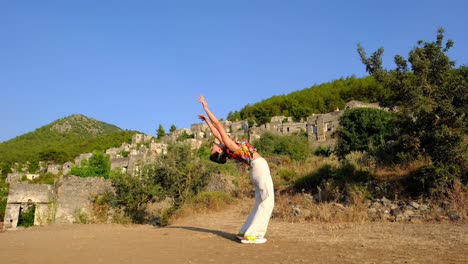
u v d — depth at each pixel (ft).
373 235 28.35
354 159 69.92
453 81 45.37
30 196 81.61
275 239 26.11
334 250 20.88
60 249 21.68
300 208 49.34
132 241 25.22
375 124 112.47
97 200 79.41
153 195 72.74
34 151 367.04
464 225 32.53
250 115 395.34
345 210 42.45
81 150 369.30
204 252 20.18
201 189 74.23
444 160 43.88
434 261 17.60
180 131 345.51
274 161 119.55
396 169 52.47
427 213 38.19
